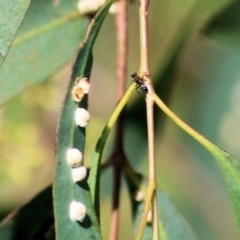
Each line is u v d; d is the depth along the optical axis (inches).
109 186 23.4
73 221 18.4
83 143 18.5
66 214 18.4
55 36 21.0
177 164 25.6
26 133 30.2
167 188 25.4
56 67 21.0
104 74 29.9
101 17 18.4
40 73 20.9
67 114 18.4
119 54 20.9
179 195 25.4
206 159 25.4
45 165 30.0
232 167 18.6
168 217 20.3
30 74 20.8
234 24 22.1
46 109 30.4
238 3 22.1
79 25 21.1
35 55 20.9
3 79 20.7
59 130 18.4
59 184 18.4
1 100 20.7
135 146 22.8
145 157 23.1
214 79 24.4
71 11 21.1
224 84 24.3
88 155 27.4
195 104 24.4
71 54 21.1
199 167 25.5
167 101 22.1
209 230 25.1
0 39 18.2
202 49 24.4
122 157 20.3
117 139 20.4
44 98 30.4
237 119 24.3
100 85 29.9
